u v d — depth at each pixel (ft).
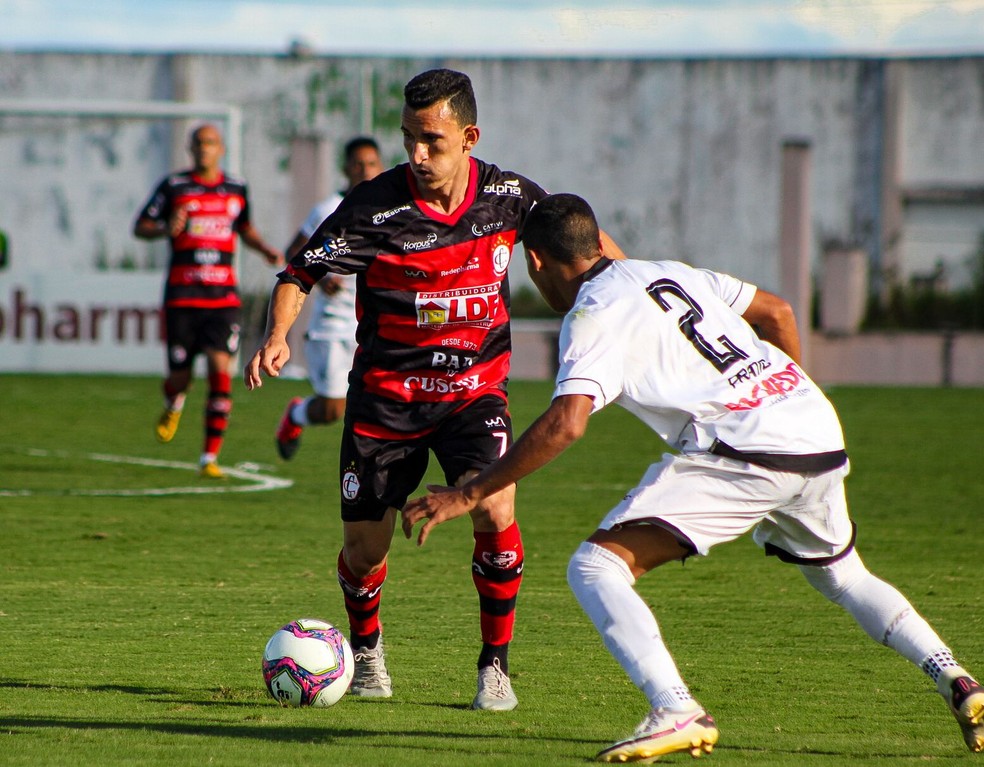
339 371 127.13
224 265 132.77
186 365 133.39
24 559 88.53
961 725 45.57
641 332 45.52
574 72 379.96
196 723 49.47
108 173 367.04
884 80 375.66
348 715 51.57
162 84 374.84
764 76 377.09
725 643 66.90
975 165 381.60
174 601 75.87
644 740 42.34
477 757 43.91
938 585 83.61
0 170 364.79
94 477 133.08
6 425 182.09
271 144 379.35
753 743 47.14
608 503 121.90
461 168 55.47
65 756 43.70
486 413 56.13
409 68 378.12
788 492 45.70
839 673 60.34
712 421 45.57
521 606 76.33
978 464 157.07
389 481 56.24
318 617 71.97
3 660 60.95
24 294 258.16
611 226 382.83
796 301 305.12
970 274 377.71
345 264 54.75
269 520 107.65
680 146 380.37
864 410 232.73
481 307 55.83
